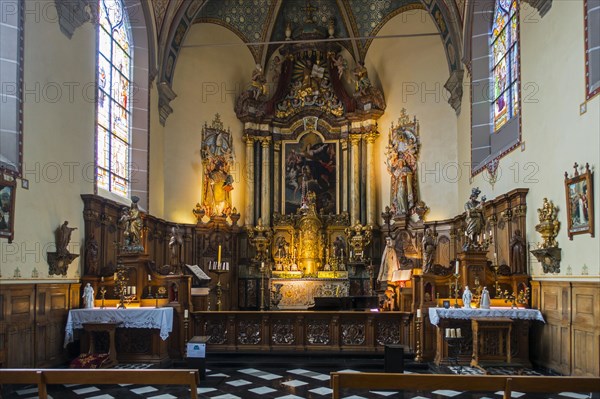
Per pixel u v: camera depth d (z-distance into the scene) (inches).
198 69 908.6
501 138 676.7
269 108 961.5
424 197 863.7
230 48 954.7
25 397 396.5
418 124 881.5
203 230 873.5
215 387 436.5
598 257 421.7
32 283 465.4
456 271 541.0
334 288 892.6
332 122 962.1
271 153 965.2
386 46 938.1
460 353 521.3
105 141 668.1
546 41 521.7
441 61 859.4
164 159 840.3
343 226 932.6
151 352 526.9
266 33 966.4
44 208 492.1
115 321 513.7
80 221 564.1
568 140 475.2
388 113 931.3
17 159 451.8
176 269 776.3
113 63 699.4
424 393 407.8
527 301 538.9
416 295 558.9
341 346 562.3
